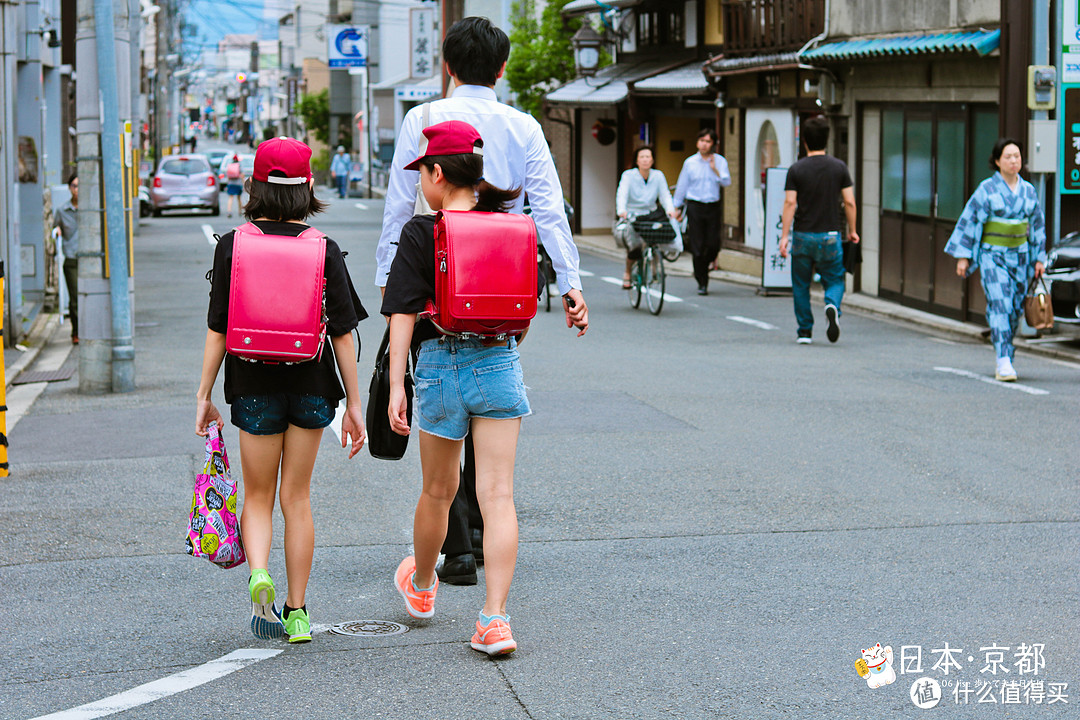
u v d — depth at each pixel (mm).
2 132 15375
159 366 14023
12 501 8117
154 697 4883
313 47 102875
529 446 9555
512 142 5738
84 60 12312
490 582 5289
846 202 14914
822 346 15070
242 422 5324
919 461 8992
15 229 15656
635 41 34438
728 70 25094
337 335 5379
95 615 5953
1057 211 15227
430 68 67188
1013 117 15203
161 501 8109
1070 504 7816
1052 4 14984
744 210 25875
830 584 6285
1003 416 10594
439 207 5312
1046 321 12242
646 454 9258
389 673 5117
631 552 6891
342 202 52000
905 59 18594
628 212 18234
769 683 4984
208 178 43719
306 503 5516
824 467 8828
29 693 4953
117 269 12398
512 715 4664
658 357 14117
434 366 5234
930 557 6734
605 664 5199
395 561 6820
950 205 17500
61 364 14688
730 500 7965
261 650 5426
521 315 5066
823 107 21328
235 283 5121
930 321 17297
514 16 37562
